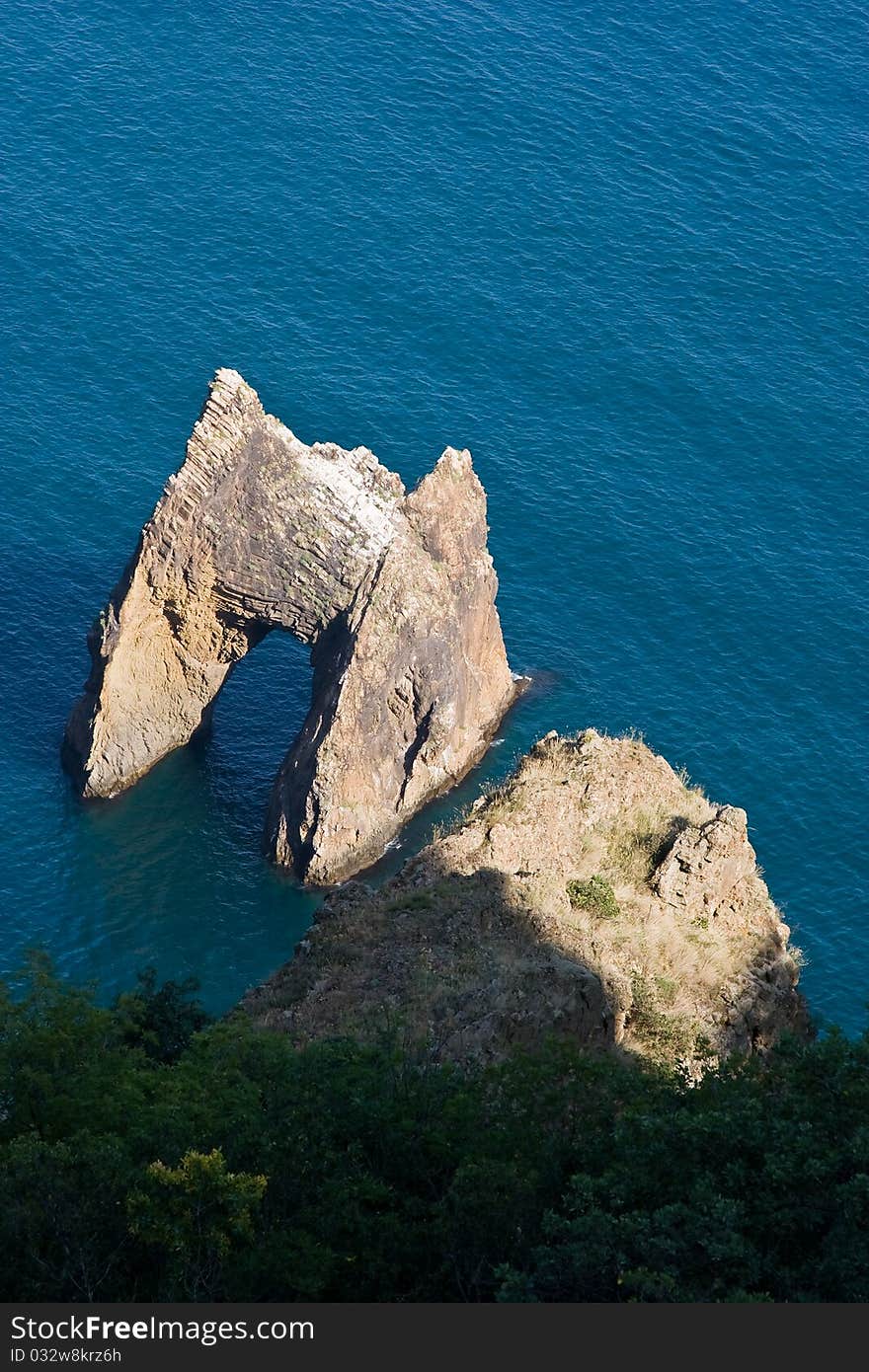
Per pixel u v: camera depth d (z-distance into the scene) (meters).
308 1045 57.22
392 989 68.69
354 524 112.75
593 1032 67.69
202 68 171.25
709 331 146.38
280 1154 50.56
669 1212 46.16
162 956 105.19
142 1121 50.06
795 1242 47.38
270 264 150.00
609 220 156.88
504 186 160.00
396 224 154.75
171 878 110.25
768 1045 73.81
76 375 139.25
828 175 163.75
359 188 158.50
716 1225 45.84
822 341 146.62
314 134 164.38
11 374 138.75
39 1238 48.09
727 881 78.12
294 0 180.62
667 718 116.94
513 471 132.75
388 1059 54.72
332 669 112.50
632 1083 53.31
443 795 116.06
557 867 78.94
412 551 112.31
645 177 162.25
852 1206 46.00
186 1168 47.41
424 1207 50.06
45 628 123.56
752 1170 48.09
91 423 135.88
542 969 68.81
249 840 113.62
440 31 178.12
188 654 116.81
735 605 124.06
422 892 74.81
